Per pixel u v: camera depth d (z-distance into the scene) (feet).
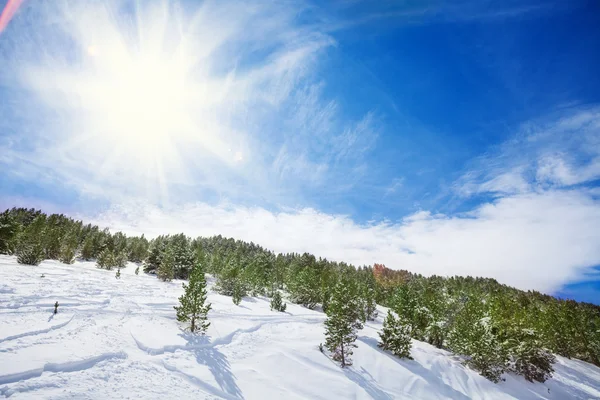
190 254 239.50
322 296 198.59
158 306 108.06
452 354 130.21
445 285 359.25
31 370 44.68
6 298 79.15
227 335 91.09
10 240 189.47
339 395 71.82
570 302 330.54
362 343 108.78
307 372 78.84
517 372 127.13
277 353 85.61
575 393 130.52
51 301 85.30
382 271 524.11
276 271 281.33
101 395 44.75
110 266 214.69
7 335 54.75
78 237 293.43
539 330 167.02
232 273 181.98
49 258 214.69
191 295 87.45
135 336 70.74
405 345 106.32
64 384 44.65
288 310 169.07
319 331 117.60
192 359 68.28
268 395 63.26
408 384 89.81
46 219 298.97
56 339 58.59
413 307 152.15
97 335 65.82
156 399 48.32
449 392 93.20
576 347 207.41
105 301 99.30
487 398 97.66
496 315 146.30
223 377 64.69
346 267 429.38
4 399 38.29
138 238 341.41
